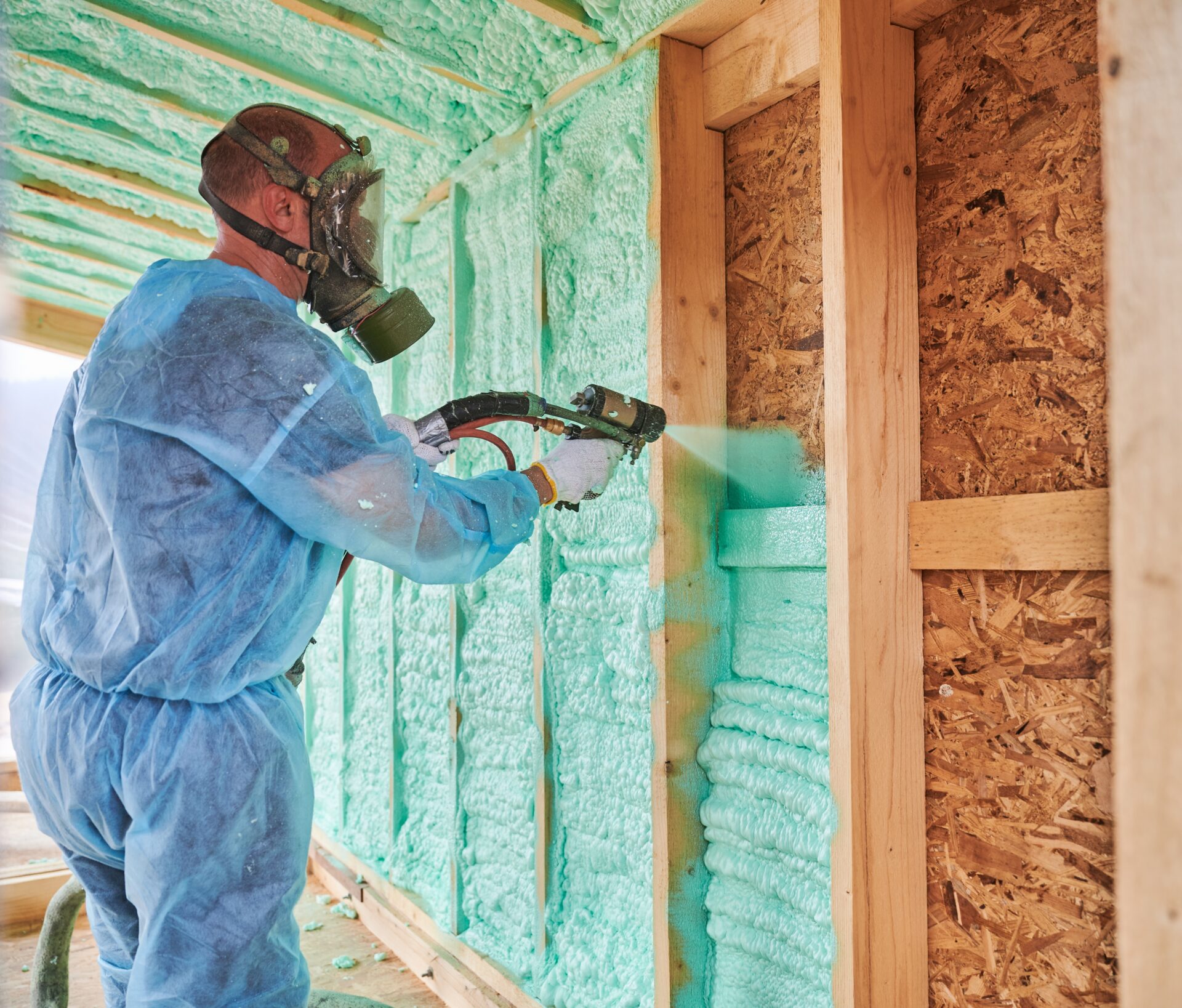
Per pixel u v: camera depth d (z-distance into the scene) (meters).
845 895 1.24
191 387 1.05
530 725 2.03
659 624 1.62
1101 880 1.08
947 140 1.30
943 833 1.28
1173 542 0.62
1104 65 0.66
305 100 2.21
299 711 1.21
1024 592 1.18
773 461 1.59
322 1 1.84
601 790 1.81
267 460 1.04
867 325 1.27
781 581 1.56
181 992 1.04
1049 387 1.16
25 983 2.37
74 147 2.74
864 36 1.29
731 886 1.59
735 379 1.68
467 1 1.76
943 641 1.29
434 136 2.25
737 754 1.56
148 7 1.98
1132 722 0.64
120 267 3.65
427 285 2.62
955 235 1.28
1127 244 0.65
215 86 2.29
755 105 1.59
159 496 1.06
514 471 1.31
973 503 1.21
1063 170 1.15
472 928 2.23
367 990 2.27
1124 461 0.65
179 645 1.04
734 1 1.50
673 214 1.62
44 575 1.17
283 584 1.12
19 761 1.16
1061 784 1.13
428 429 1.27
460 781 2.29
